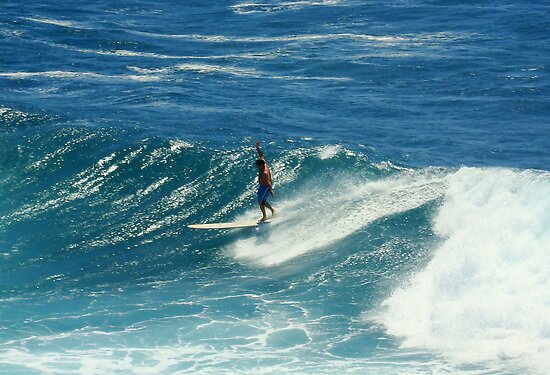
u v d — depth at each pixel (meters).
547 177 78.06
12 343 66.06
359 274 76.06
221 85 138.25
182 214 90.38
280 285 75.62
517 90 136.75
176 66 152.38
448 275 69.25
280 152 99.44
